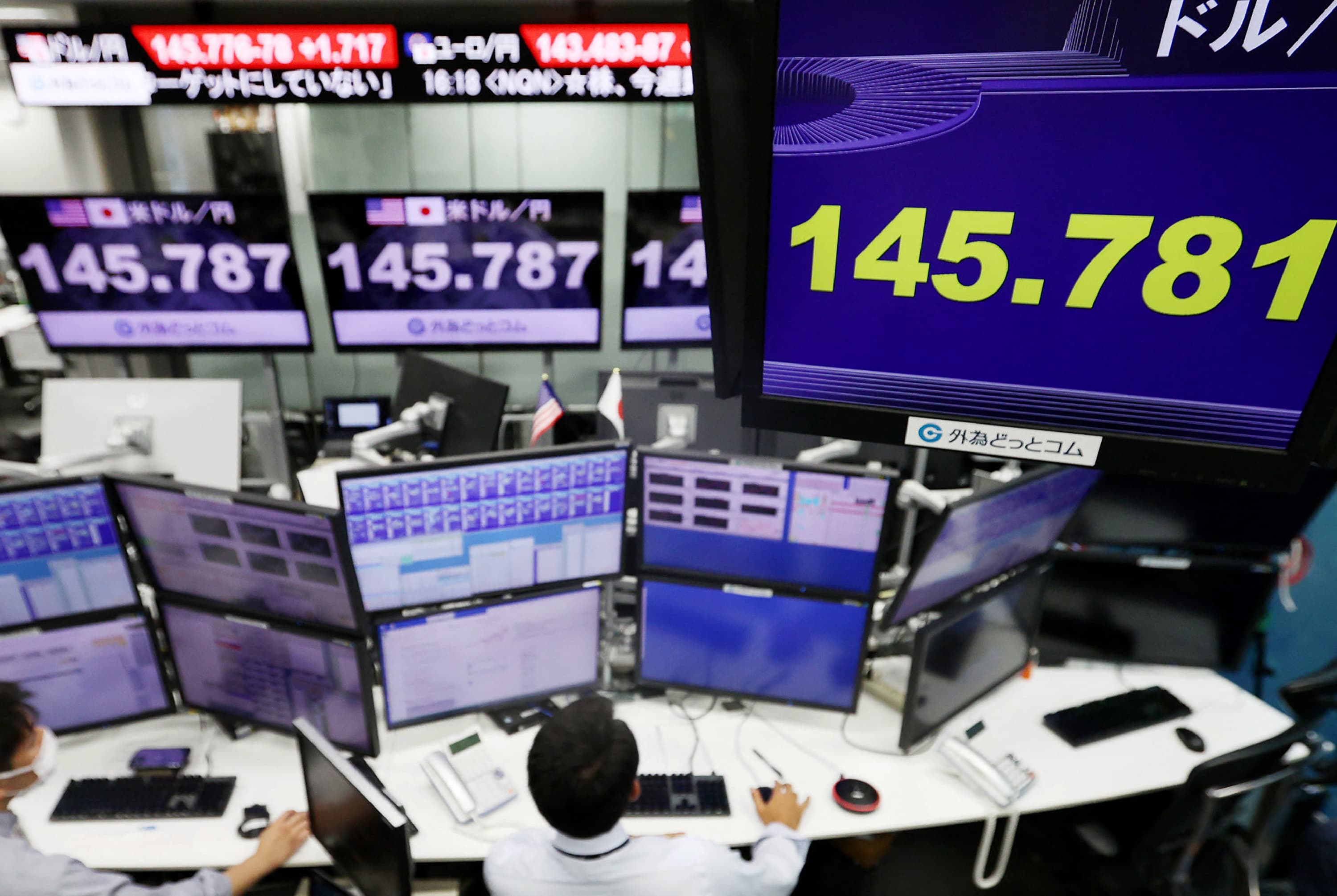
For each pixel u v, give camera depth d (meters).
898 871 2.40
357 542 1.68
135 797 1.73
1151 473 1.15
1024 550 2.04
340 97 3.28
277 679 1.82
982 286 1.11
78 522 1.68
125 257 2.95
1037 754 1.98
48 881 1.40
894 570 2.33
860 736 2.00
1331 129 0.91
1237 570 2.10
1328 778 1.91
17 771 1.64
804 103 1.05
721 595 1.90
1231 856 1.91
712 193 1.18
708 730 2.01
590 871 1.33
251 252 3.01
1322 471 1.92
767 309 1.21
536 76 3.28
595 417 2.84
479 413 2.59
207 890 1.47
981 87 1.00
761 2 1.01
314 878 1.72
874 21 0.99
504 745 1.95
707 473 1.79
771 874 1.47
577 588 1.91
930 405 1.21
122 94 3.23
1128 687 2.23
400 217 3.04
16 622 1.73
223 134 4.08
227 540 1.67
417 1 3.24
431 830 1.70
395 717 1.86
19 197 2.77
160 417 2.29
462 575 1.81
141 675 1.87
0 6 3.13
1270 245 0.98
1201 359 1.07
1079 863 2.37
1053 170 1.02
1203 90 0.94
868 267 1.14
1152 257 1.03
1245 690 2.61
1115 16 0.93
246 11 3.21
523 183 4.82
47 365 3.35
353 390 4.99
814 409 1.27
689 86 3.33
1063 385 1.14
